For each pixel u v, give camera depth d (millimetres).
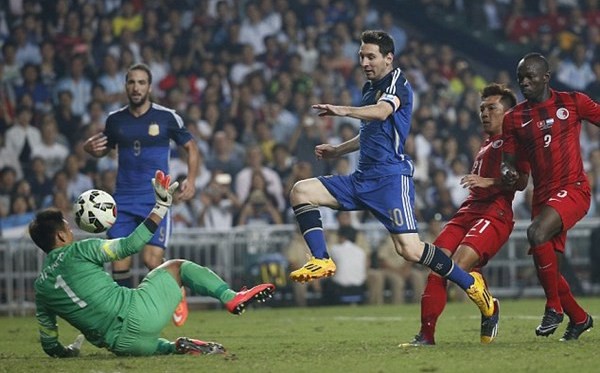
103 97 58719
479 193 25672
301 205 24344
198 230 50844
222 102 61594
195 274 22094
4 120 56969
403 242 23984
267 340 29125
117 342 21625
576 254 54094
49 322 22281
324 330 33125
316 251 24047
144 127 32031
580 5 75562
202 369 19344
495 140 25828
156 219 21453
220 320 40219
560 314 24641
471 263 24812
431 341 24344
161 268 22156
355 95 64812
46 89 59281
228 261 51031
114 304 21531
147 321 21578
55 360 22062
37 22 61469
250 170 55594
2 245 48969
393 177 24016
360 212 55156
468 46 74875
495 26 75625
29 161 55594
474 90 67438
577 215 24562
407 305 49812
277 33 66625
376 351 22719
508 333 28969
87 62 60500
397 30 70750
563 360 19656
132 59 61031
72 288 21422
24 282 49188
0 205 51969
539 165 24922
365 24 70750
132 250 21438
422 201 56969
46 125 56094
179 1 65750
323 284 51344
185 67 62812
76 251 21484
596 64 72000
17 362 21781
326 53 65875
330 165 58906
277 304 50844
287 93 62188
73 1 62875
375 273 51656
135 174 32031
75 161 54344
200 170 56594
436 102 65062
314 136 59625
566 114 24766
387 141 23984
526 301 51000
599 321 32969
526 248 54562
